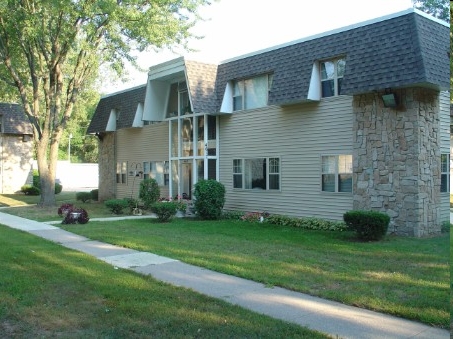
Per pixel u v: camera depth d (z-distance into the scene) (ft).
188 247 31.48
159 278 22.53
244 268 24.44
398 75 36.27
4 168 102.27
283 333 14.74
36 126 66.74
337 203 43.19
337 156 43.29
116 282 21.44
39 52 65.67
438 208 38.75
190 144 59.57
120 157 79.15
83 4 54.29
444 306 17.34
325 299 18.88
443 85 36.19
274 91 47.44
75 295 19.26
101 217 54.34
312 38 45.57
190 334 14.74
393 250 30.07
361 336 14.67
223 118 56.49
